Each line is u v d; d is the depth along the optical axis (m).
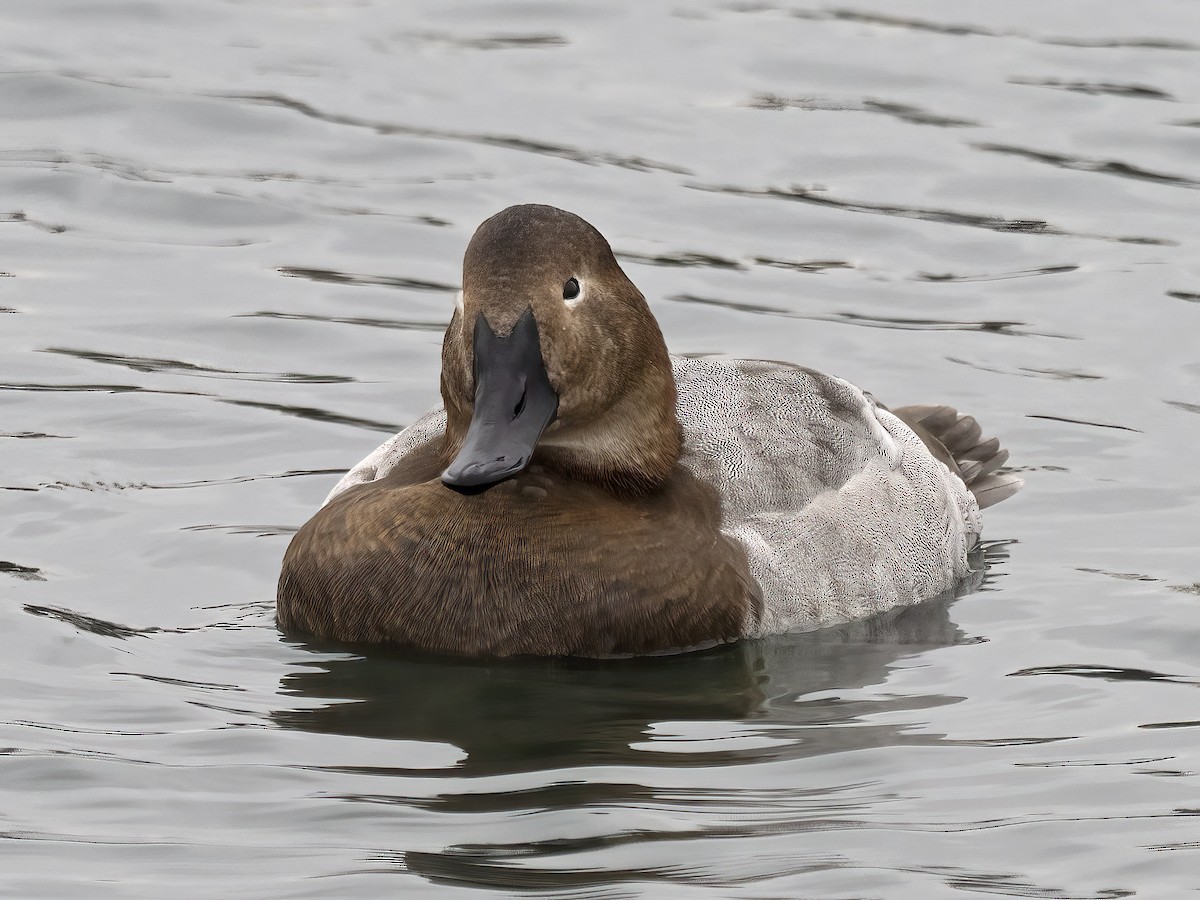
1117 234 17.39
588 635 10.54
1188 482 13.39
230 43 20.98
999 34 21.48
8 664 10.13
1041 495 13.32
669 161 18.55
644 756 9.16
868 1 22.64
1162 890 7.79
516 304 10.31
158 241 17.03
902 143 18.92
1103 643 10.78
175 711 9.62
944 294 16.36
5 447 13.31
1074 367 15.16
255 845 8.16
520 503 10.67
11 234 16.97
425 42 21.25
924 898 7.70
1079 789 8.74
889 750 9.23
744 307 16.00
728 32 21.52
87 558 11.76
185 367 14.80
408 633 10.55
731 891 7.73
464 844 8.15
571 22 21.88
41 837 8.23
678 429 11.28
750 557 11.09
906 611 11.59
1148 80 20.17
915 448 12.59
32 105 19.23
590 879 7.81
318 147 18.67
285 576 10.95
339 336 15.42
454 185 17.97
